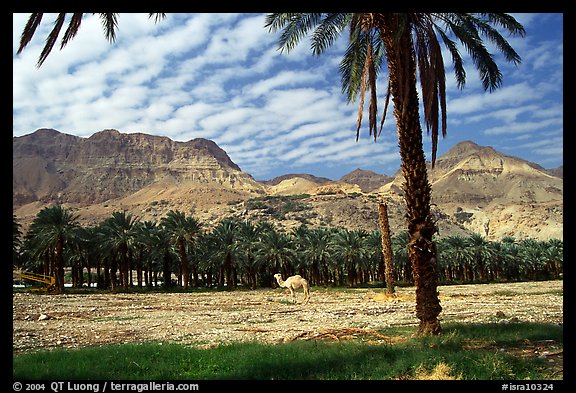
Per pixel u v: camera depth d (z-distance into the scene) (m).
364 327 19.00
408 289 56.25
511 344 12.65
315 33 14.73
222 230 71.75
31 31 10.43
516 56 15.02
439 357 10.48
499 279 94.94
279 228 191.88
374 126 15.82
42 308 33.41
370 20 15.05
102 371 10.55
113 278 64.50
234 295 52.47
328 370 10.20
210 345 15.26
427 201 14.31
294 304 35.91
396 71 14.65
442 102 14.45
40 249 59.34
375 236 75.88
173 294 56.50
